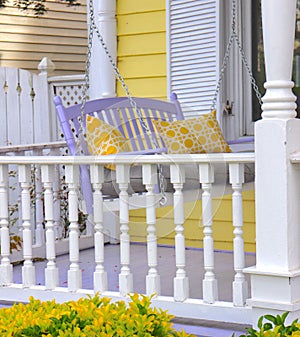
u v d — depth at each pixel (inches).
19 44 500.4
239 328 176.2
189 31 277.0
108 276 237.5
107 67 294.7
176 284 178.7
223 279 225.6
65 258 273.3
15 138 376.5
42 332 120.9
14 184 351.6
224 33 272.4
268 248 159.2
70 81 365.4
